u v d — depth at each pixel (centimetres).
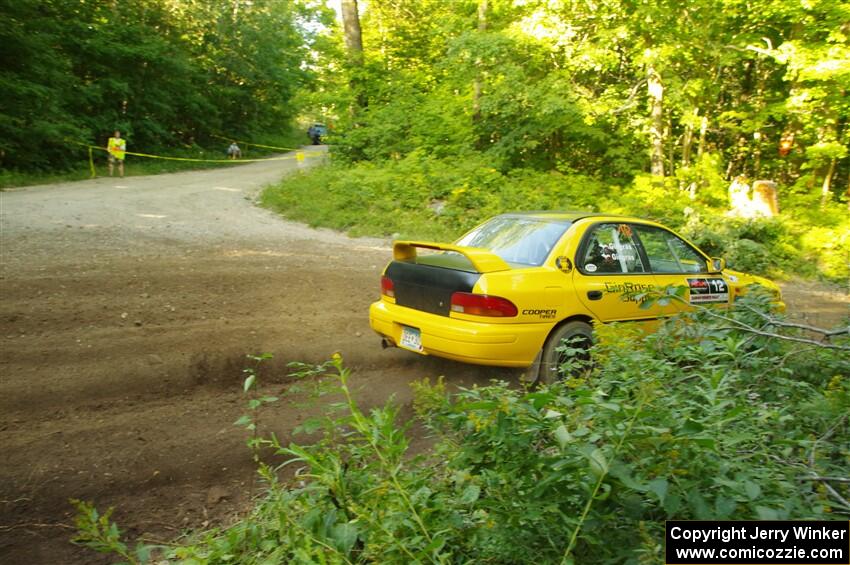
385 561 216
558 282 510
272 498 299
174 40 3353
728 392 342
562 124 1717
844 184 2153
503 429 225
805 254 1421
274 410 478
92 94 2595
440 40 2269
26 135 2100
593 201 1562
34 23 2227
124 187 1916
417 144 1872
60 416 444
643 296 383
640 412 218
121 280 781
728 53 1659
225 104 3800
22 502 340
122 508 344
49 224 1154
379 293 837
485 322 480
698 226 1366
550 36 1619
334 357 270
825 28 1573
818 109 1716
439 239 1286
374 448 241
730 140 2264
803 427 322
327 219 1435
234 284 812
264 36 3875
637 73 1770
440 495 251
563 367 379
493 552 223
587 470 207
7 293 687
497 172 1648
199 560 254
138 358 549
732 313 414
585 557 217
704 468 218
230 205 1644
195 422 450
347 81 2081
